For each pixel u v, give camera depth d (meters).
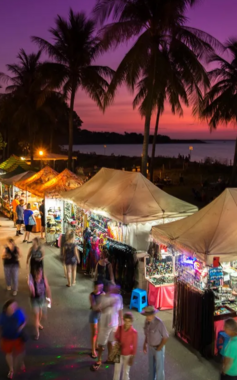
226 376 4.60
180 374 5.82
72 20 22.84
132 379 5.65
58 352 6.42
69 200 12.51
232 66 25.56
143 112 17.77
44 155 34.44
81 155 61.72
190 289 6.67
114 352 5.14
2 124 46.56
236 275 7.24
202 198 23.95
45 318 7.75
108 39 16.16
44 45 23.08
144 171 17.86
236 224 7.03
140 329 7.28
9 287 9.22
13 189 18.58
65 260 9.53
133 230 10.05
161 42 17.00
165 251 8.97
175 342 6.84
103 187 11.88
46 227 13.78
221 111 25.77
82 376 5.72
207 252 6.35
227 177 34.03
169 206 10.32
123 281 9.02
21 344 5.64
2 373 5.73
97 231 11.20
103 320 5.92
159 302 8.19
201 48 16.48
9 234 15.34
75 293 9.17
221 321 6.37
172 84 17.45
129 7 16.03
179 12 16.33
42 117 35.25
